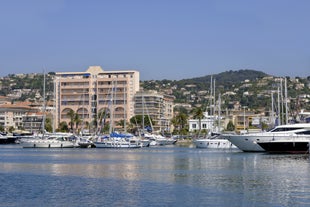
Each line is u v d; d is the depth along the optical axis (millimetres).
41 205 49750
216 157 108438
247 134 111250
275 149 108562
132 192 56875
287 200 51375
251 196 53719
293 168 80250
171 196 54000
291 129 108188
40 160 105188
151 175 73188
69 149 155750
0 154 128625
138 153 131000
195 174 73938
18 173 77688
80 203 50625
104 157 114312
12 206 49375
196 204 49656
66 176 73000
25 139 169500
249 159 97750
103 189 59281
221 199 52094
